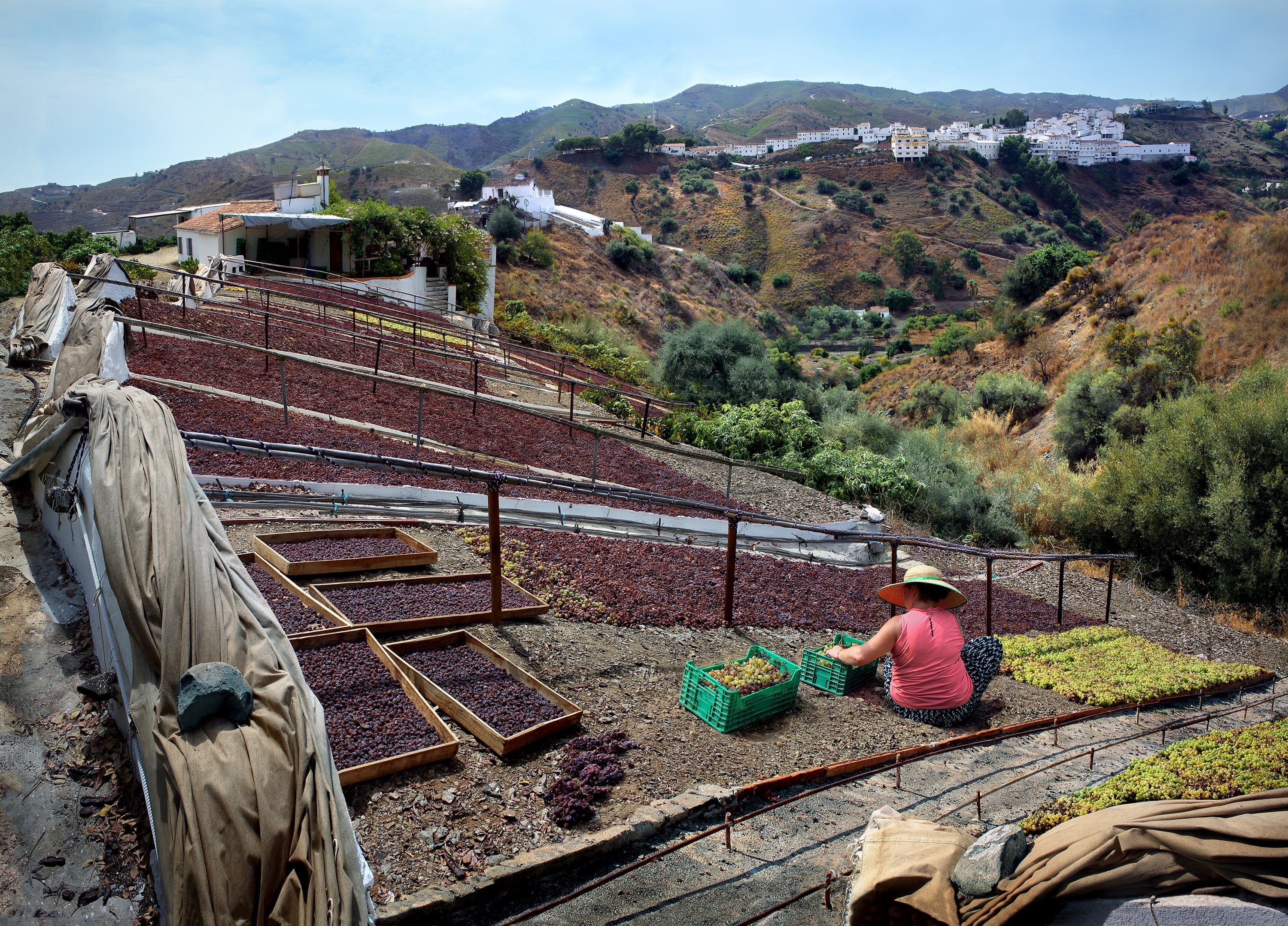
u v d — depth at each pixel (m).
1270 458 15.52
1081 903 2.96
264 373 12.81
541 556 8.81
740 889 4.16
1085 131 198.38
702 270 82.25
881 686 7.38
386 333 20.23
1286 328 22.81
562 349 29.38
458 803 4.50
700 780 5.21
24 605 5.58
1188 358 23.36
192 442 5.48
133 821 4.08
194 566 4.05
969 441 27.28
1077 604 13.16
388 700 5.18
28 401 9.66
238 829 3.21
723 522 12.10
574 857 4.25
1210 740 6.57
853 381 55.31
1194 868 2.92
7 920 3.54
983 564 14.41
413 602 6.76
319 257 32.53
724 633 8.05
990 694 7.75
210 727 3.54
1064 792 5.50
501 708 5.43
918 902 3.15
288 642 4.11
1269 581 15.05
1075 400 24.05
